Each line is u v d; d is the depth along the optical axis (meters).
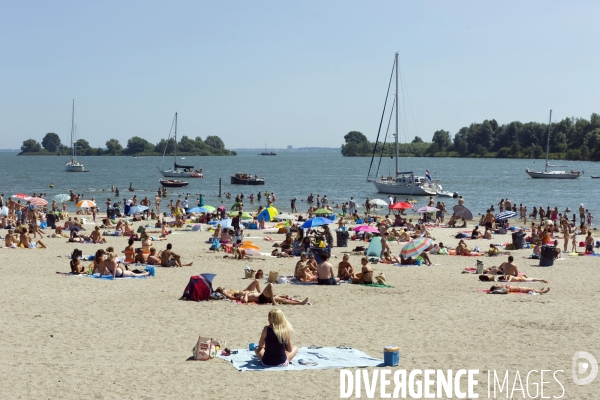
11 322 18.19
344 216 60.72
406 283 26.05
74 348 15.55
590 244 35.78
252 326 18.05
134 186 112.81
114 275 26.06
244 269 28.83
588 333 17.36
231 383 12.98
